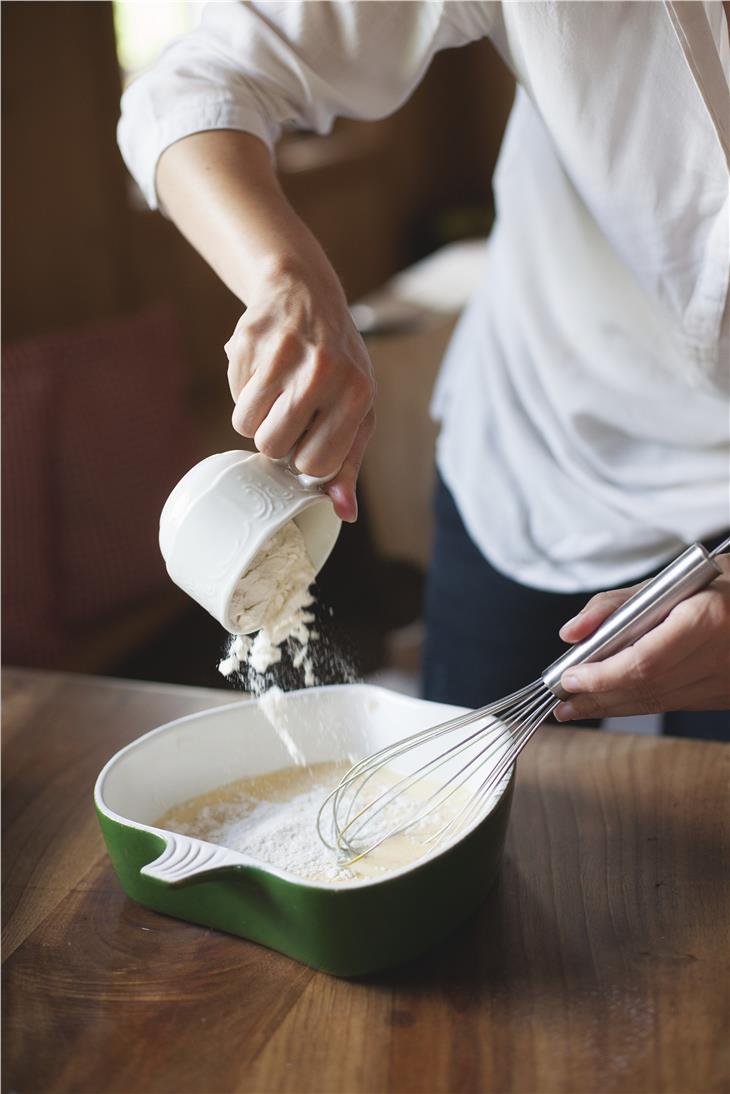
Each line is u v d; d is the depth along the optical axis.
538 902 0.77
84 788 0.94
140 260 2.90
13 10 2.37
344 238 3.82
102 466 2.04
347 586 2.35
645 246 0.91
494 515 1.21
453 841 0.71
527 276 1.13
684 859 0.80
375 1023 0.67
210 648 2.31
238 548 0.70
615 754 0.94
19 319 2.51
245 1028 0.68
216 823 0.84
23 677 1.13
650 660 0.71
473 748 0.85
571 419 1.12
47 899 0.81
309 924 0.69
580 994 0.69
